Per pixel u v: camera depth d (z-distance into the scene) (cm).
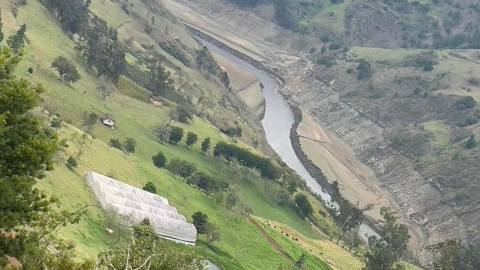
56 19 17000
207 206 11956
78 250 6231
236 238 11112
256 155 16050
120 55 16288
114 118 13925
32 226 3809
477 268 12500
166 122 15675
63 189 8181
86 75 15462
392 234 14038
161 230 9056
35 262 3659
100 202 8794
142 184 10906
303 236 13625
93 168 10000
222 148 15600
